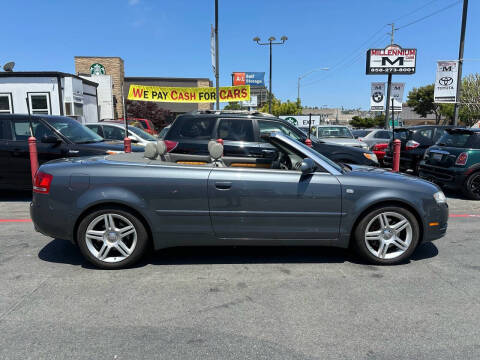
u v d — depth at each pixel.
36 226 3.89
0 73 16.45
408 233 4.00
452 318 2.94
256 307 3.10
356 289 3.46
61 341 2.58
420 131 10.24
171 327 2.78
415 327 2.80
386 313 3.01
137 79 38.75
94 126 10.82
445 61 15.31
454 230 5.50
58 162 4.06
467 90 44.00
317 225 3.90
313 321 2.88
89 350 2.48
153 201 3.74
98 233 3.80
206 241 3.89
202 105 39.75
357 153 7.73
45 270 3.85
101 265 3.84
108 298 3.24
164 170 3.80
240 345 2.56
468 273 3.86
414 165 10.16
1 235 5.09
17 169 7.18
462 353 2.48
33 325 2.79
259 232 3.88
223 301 3.21
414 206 3.92
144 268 3.94
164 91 16.48
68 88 17.41
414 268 3.99
